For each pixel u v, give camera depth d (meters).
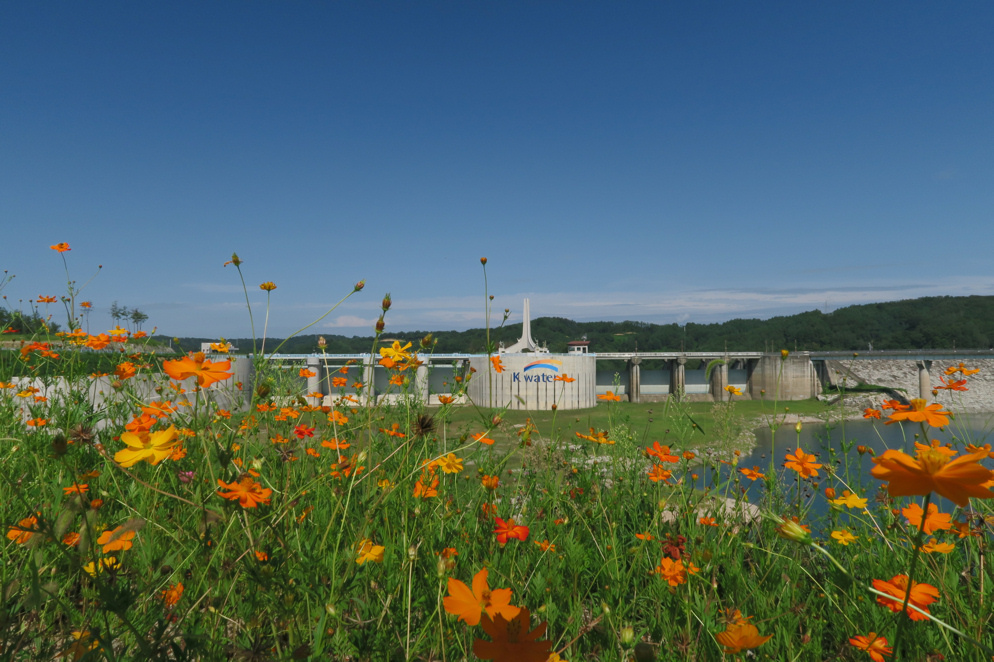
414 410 2.99
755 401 47.34
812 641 2.32
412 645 1.78
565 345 143.50
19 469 2.62
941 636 2.21
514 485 3.88
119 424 3.53
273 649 1.60
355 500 2.64
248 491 1.67
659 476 3.82
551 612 2.25
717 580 2.85
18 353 4.07
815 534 3.18
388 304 2.89
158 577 1.81
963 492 0.97
